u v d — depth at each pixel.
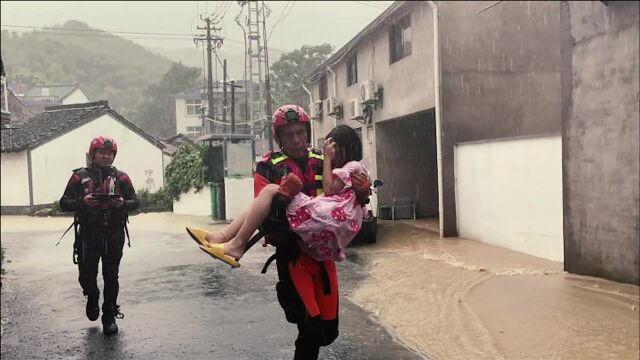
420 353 4.63
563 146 7.61
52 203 26.00
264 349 4.71
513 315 5.66
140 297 6.77
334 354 4.62
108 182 5.13
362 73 17.39
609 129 6.83
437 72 12.25
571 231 7.54
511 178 10.02
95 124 27.53
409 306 6.20
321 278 3.10
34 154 25.38
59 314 6.05
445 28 12.34
